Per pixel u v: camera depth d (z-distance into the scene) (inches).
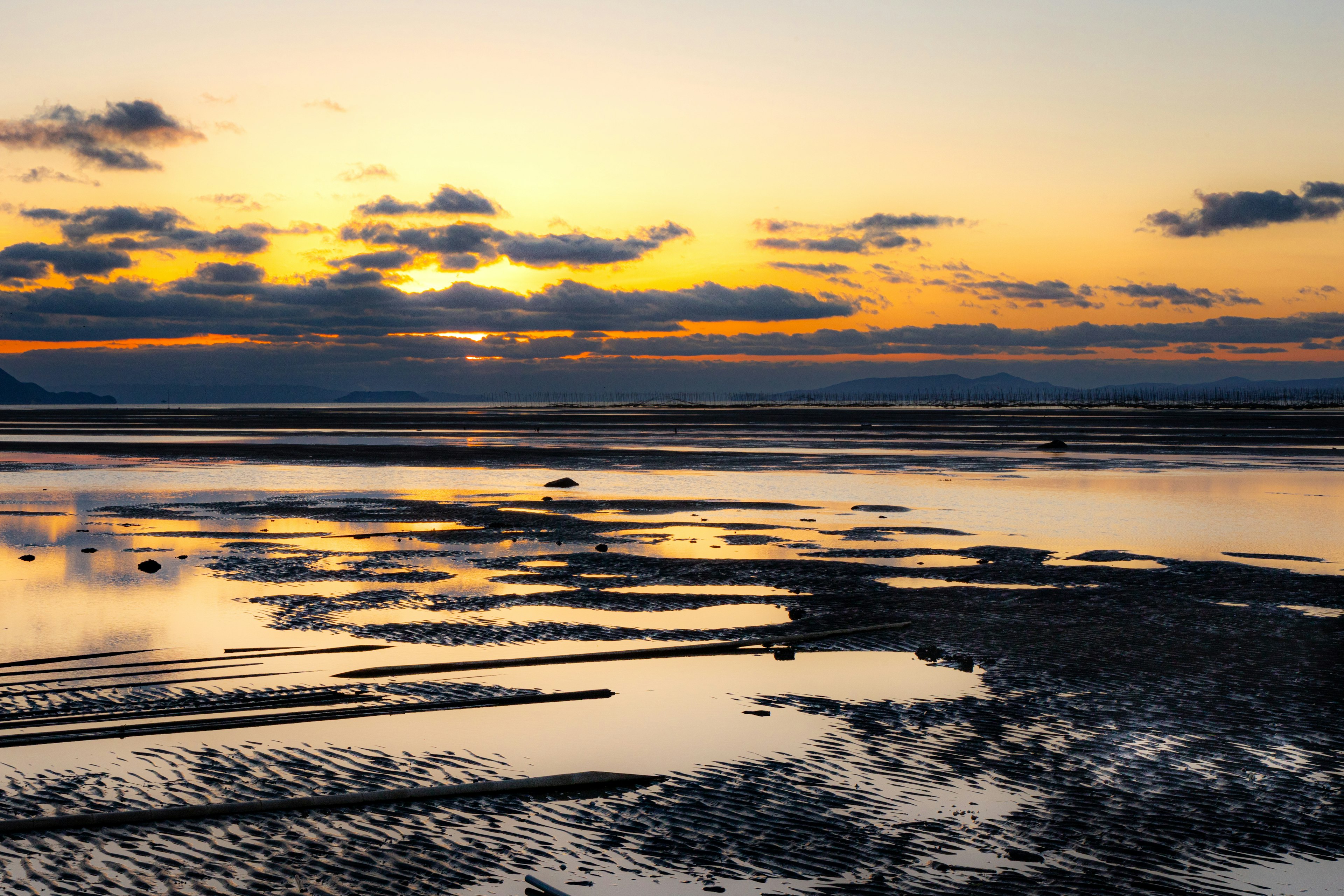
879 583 949.8
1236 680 616.7
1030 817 417.1
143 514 1459.2
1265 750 493.7
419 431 4603.8
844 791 444.5
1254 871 370.0
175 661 668.1
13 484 1945.1
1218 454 2795.3
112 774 464.8
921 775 463.5
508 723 542.6
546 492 1786.4
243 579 960.3
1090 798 436.5
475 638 735.1
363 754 493.4
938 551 1139.3
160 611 816.9
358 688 606.9
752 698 589.0
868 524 1363.2
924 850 387.2
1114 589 917.8
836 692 599.2
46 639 722.2
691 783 454.9
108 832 399.2
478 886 356.2
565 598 877.2
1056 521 1391.5
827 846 390.6
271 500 1647.4
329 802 425.7
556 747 505.4
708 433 4276.6
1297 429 4665.4
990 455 2780.5
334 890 351.9
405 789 441.1
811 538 1230.3
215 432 4517.7
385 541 1203.2
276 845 388.5
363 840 394.3
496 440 3725.4
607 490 1829.5
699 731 527.5
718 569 1021.2
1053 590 917.8
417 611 821.9
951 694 592.1
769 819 414.9
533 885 355.9
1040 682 616.1
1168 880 363.3
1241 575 983.6
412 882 358.6
